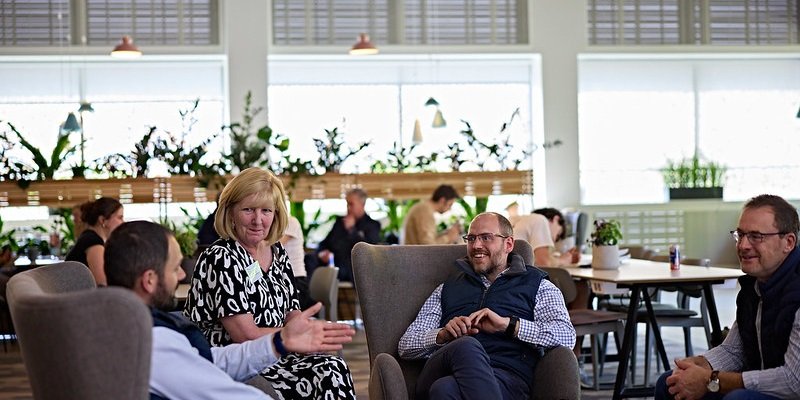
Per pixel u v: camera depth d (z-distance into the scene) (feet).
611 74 40.24
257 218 10.77
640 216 39.68
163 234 7.55
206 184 30.63
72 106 37.27
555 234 22.61
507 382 11.29
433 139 39.50
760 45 40.14
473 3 38.60
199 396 7.51
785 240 9.55
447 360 11.00
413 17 38.50
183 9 36.96
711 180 40.22
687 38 39.88
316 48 37.73
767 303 9.61
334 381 10.00
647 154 40.68
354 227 30.32
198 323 10.49
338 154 32.63
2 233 36.17
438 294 12.40
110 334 5.81
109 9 36.73
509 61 39.68
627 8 39.55
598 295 20.99
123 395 5.86
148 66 37.55
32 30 36.37
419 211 26.53
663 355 17.51
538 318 11.93
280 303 10.98
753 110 41.22
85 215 16.94
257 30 36.55
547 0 38.63
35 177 30.55
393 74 39.34
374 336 12.22
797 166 41.55
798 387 9.19
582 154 40.37
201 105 37.81
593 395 18.01
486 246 12.23
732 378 9.56
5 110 36.96
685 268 18.51
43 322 5.86
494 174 33.17
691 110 40.83
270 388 9.34
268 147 37.83
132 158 30.96
